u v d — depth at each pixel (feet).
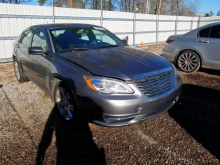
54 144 8.26
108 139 8.57
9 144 8.23
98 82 7.88
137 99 7.81
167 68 9.33
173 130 9.15
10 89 15.05
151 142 8.32
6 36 25.14
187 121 9.93
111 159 7.36
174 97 9.29
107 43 12.55
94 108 7.94
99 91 7.81
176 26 51.98
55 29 12.04
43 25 12.97
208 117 10.32
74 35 12.02
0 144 8.22
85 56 9.77
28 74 13.80
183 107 11.51
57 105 10.25
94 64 8.74
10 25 25.21
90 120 8.40
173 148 7.93
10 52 25.99
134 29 40.27
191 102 12.19
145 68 8.64
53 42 11.09
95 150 7.86
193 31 18.25
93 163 7.16
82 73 8.34
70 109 9.39
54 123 9.96
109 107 7.64
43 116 10.69
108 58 9.50
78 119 8.89
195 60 18.07
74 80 8.43
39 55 11.50
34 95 13.71
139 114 8.07
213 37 16.79
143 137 8.66
